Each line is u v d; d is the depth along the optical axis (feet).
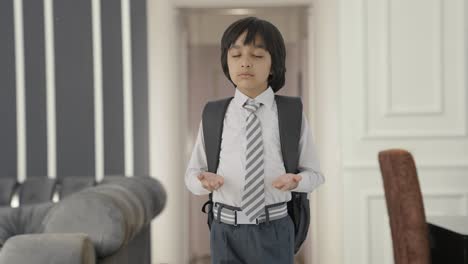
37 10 13.14
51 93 13.17
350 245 12.45
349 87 12.48
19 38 13.14
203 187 5.44
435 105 12.37
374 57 12.44
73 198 5.33
